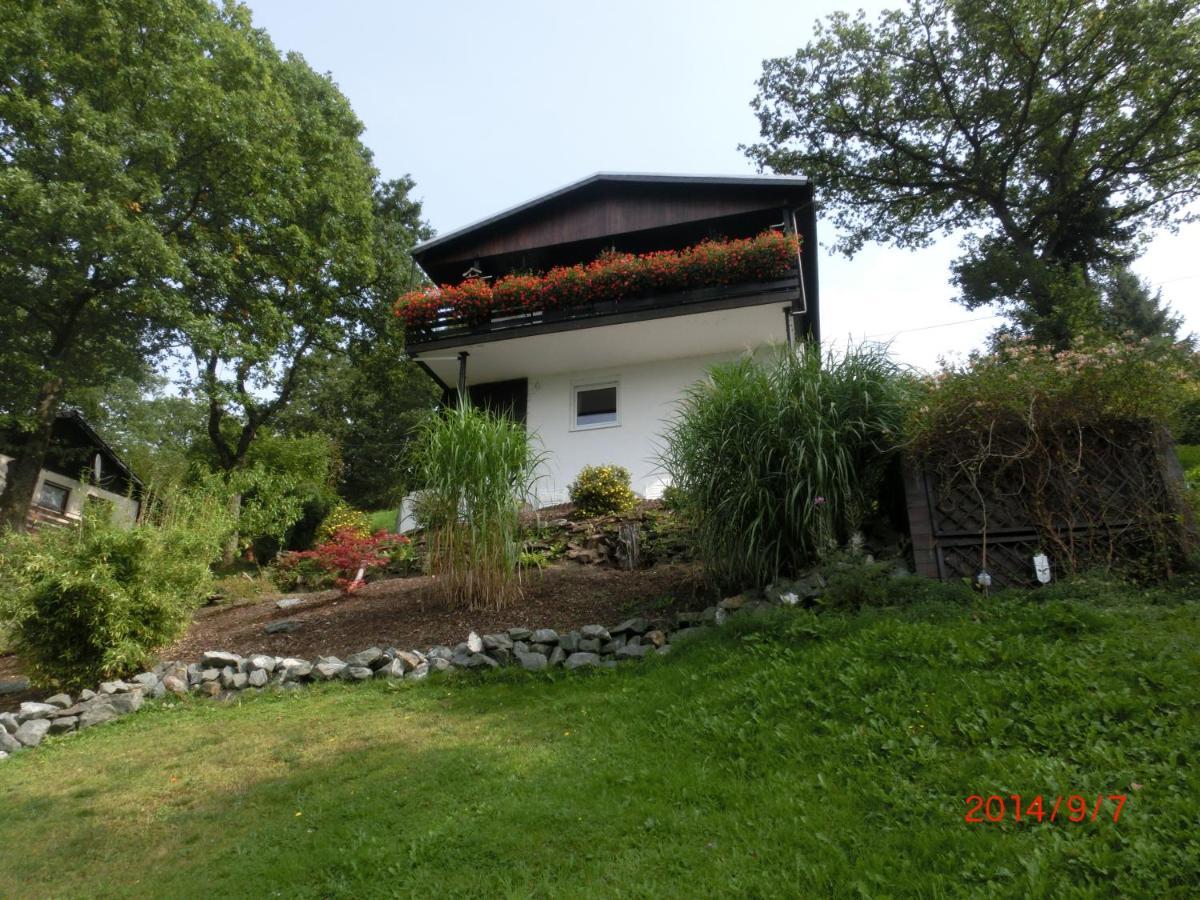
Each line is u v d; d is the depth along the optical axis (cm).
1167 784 284
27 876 345
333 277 1975
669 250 1461
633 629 598
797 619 507
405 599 772
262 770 442
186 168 1641
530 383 1470
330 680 607
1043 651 403
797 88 2542
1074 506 558
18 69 1448
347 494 3366
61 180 1364
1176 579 505
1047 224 2502
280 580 1059
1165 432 555
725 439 615
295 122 1778
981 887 243
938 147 2475
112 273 1464
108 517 714
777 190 1361
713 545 621
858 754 345
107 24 1493
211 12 1717
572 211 1496
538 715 480
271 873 318
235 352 1650
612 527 931
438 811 356
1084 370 567
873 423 616
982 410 576
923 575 565
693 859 285
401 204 2617
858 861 265
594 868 288
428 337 1352
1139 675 366
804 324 1878
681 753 385
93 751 512
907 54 2372
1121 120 2255
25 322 1606
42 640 636
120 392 3638
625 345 1326
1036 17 2144
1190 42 1998
